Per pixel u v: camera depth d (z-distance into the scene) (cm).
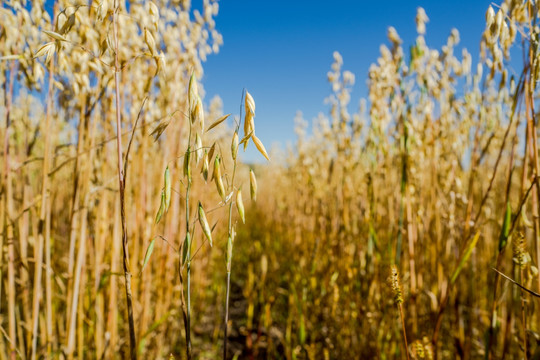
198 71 51
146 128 45
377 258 47
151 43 23
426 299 54
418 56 42
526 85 28
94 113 37
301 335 52
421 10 42
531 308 34
